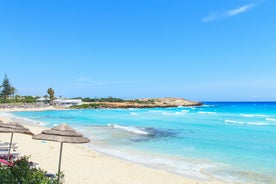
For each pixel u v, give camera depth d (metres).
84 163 14.56
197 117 55.69
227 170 14.16
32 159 14.46
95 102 134.62
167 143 22.66
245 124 39.00
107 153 18.44
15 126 10.79
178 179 12.38
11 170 6.54
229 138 25.44
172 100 159.12
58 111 92.69
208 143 22.61
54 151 17.34
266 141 23.56
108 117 58.12
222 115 61.75
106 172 12.89
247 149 19.86
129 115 65.94
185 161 16.14
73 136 7.82
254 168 14.55
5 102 121.56
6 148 14.16
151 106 133.25
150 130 32.25
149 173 13.23
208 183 11.93
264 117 53.91
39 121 46.75
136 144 22.17
